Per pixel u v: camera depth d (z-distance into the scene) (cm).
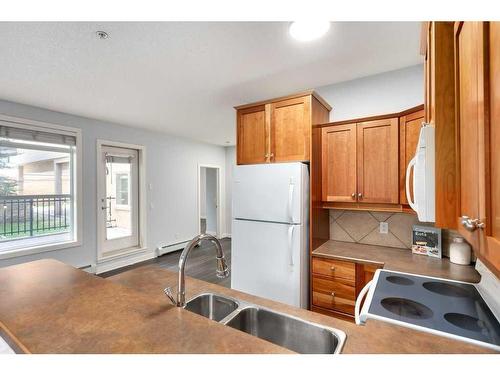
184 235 555
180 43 187
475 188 74
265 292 224
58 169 364
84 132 384
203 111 357
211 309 132
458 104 92
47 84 259
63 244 359
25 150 333
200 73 237
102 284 122
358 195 220
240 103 319
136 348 74
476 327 107
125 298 107
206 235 115
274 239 220
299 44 189
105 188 415
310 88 271
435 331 102
